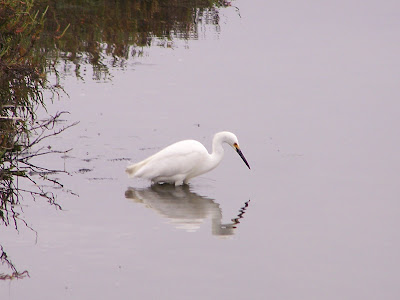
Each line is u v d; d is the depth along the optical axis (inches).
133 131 665.0
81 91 775.1
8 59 537.6
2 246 428.1
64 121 680.4
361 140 653.9
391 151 626.2
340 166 592.4
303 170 584.1
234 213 494.6
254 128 684.7
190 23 1126.4
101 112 713.0
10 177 525.7
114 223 468.4
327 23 1141.1
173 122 693.9
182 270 402.6
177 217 482.9
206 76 851.4
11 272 394.3
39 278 389.1
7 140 542.9
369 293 380.8
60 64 867.4
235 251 431.2
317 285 388.8
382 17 1181.7
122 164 583.8
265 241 447.2
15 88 547.8
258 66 898.7
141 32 1053.8
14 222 463.5
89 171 564.7
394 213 495.8
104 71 856.3
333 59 936.3
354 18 1175.0
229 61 920.3
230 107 742.5
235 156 621.9
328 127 689.6
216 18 1163.3
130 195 523.5
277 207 507.2
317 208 505.0
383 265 416.2
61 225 461.4
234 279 393.1
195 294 373.7
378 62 926.4
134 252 424.8
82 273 395.5
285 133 672.4
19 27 556.4
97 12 1134.4
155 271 400.5
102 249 427.8
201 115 716.7
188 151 541.3
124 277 392.2
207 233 457.7
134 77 837.2
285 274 401.7
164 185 552.7
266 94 788.0
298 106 750.5
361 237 456.1
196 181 564.4
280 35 1062.4
